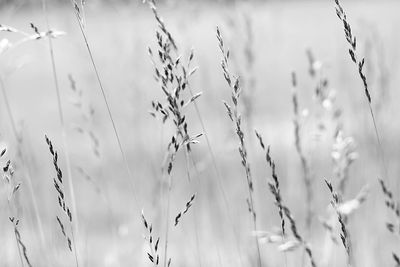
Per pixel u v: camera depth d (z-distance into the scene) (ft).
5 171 7.32
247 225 12.45
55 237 10.97
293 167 13.60
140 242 13.21
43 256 10.44
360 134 12.80
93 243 15.30
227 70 7.29
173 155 7.27
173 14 13.43
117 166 14.89
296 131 9.86
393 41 14.07
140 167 14.70
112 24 15.79
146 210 13.69
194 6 13.60
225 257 10.90
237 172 14.97
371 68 12.23
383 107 12.58
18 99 29.96
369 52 12.28
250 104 12.35
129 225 13.65
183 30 13.24
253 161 12.32
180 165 14.71
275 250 12.09
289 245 7.39
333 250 10.87
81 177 18.65
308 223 10.07
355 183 12.37
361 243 12.23
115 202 14.35
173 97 7.11
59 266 10.07
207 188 12.52
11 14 12.21
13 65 10.40
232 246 11.30
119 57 15.47
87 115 11.20
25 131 11.69
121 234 13.00
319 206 13.51
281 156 15.19
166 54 7.14
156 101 7.71
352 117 13.39
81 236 12.84
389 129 12.67
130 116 15.31
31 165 11.61
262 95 18.76
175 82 7.48
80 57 15.84
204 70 14.65
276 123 17.97
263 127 16.92
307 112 9.95
